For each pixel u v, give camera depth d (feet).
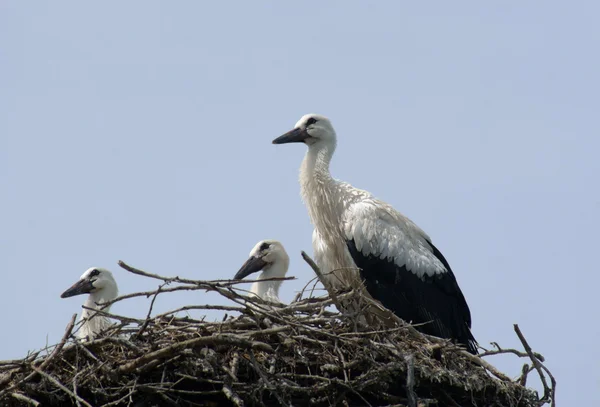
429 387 46.80
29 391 42.60
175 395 44.29
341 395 44.14
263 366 43.80
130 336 44.57
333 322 46.80
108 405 41.32
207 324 45.16
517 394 48.37
